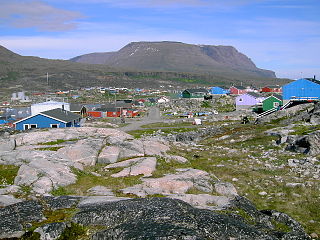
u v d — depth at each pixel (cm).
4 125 9106
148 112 13125
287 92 8306
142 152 2773
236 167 3222
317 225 1778
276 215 1658
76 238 1225
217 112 11425
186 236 1158
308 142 3841
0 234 1194
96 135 3531
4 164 2292
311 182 2600
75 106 10062
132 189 1841
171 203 1476
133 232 1188
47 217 1369
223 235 1253
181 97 18750
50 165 2147
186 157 3472
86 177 2130
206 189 2019
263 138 5025
